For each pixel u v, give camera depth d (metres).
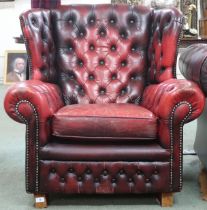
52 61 2.28
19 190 2.02
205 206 1.81
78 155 1.76
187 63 2.01
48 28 2.28
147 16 2.37
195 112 1.72
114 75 2.36
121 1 4.64
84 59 2.35
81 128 1.78
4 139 3.09
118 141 1.80
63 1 5.21
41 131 1.74
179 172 1.78
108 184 1.79
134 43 2.37
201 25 3.41
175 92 1.70
